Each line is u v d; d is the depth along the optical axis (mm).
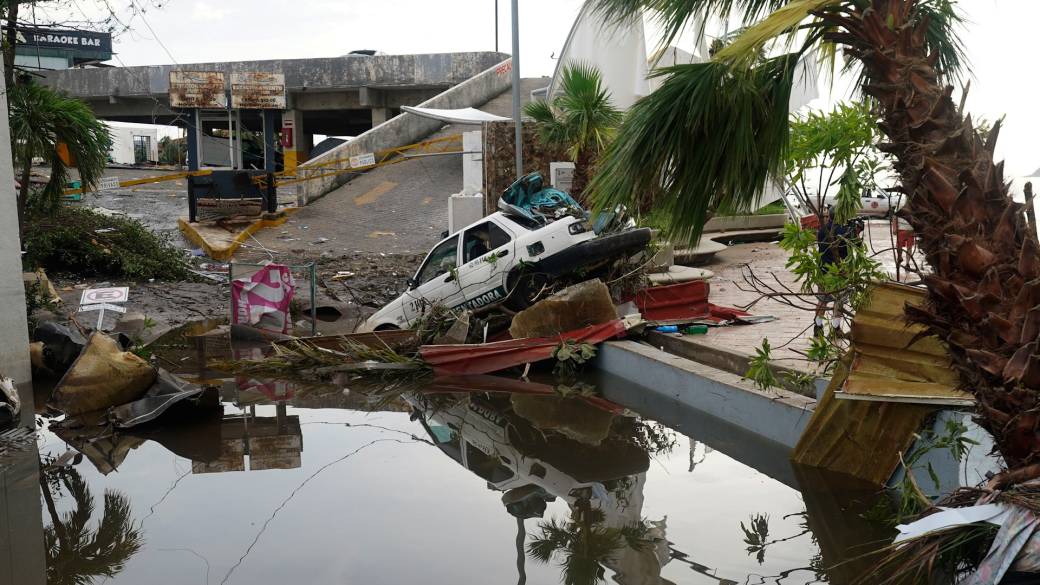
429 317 12070
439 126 32312
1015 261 4215
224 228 23406
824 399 6637
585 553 5375
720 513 6023
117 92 41812
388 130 30250
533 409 9438
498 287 11773
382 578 5047
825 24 5004
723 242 21625
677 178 5238
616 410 9227
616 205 5391
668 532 5707
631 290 11695
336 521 6070
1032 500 4176
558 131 16703
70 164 16391
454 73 39469
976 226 4266
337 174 27125
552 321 11180
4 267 10195
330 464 7535
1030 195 4336
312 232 23438
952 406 5824
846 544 5367
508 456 7711
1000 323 4184
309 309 15438
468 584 4934
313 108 41906
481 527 5902
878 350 5992
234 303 13461
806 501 6141
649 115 5121
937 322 4477
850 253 6695
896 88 4508
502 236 11930
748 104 5043
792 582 4855
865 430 6438
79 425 9023
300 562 5336
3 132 10117
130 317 13578
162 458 7848
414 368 11289
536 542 5578
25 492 7000
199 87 27672
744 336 10570
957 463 5637
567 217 11586
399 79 39781
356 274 18516
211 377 11359
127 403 9469
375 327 12969
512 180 18875
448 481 6996
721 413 8523
